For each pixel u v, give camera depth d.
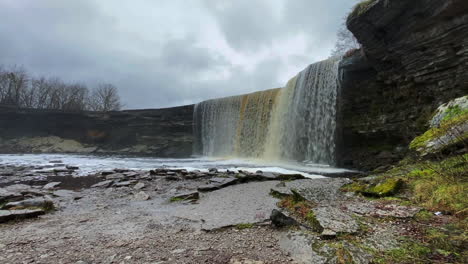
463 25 11.11
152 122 41.56
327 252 2.73
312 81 22.00
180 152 38.59
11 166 17.61
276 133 26.23
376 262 2.36
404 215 3.56
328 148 19.89
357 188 5.74
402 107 15.52
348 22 15.23
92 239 3.50
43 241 3.42
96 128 45.44
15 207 5.40
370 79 17.88
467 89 11.42
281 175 10.40
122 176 11.76
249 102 30.58
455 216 3.22
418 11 12.24
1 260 2.78
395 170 6.88
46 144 43.62
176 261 2.73
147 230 3.92
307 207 4.50
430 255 2.37
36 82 62.81
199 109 37.88
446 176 4.21
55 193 7.71
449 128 5.36
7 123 43.31
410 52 13.88
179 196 6.77
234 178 9.38
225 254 2.90
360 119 18.20
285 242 3.23
